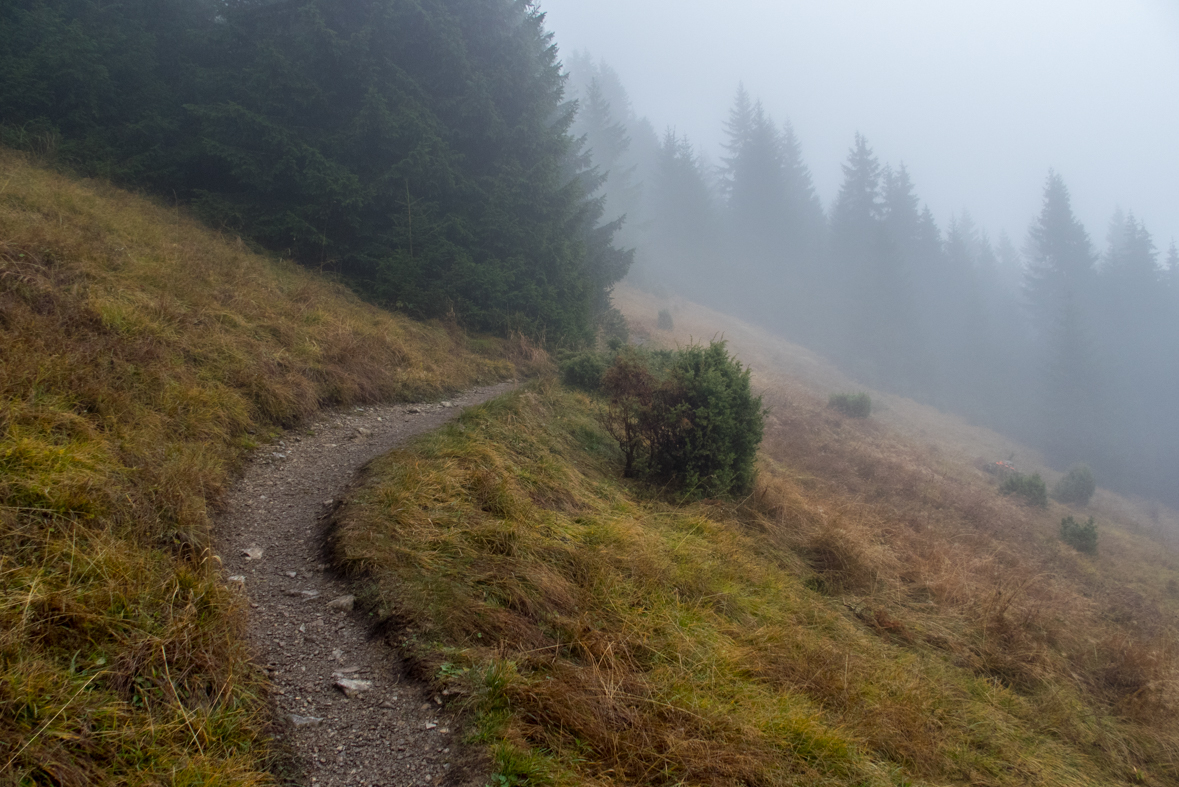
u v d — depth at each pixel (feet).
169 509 11.41
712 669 11.05
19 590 7.55
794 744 9.58
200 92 37.47
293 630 10.00
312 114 37.76
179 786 6.43
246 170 34.71
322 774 7.34
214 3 42.39
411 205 38.93
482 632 10.36
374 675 9.17
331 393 23.35
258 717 7.97
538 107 45.73
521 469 18.22
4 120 31.86
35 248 17.87
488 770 7.55
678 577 14.79
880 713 11.53
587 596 12.39
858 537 22.45
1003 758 12.05
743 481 24.26
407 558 12.03
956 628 18.34
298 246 36.81
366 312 33.71
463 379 32.78
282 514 14.21
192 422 15.57
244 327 22.50
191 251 26.55
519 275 44.32
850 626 16.37
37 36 33.45
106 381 14.30
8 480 9.28
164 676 7.67
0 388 11.62
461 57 39.83
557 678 9.54
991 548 29.91
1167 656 18.98
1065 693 15.76
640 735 8.66
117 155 34.50
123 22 38.19
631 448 23.67
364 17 38.86
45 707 6.41
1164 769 14.08
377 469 16.25
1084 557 36.06
